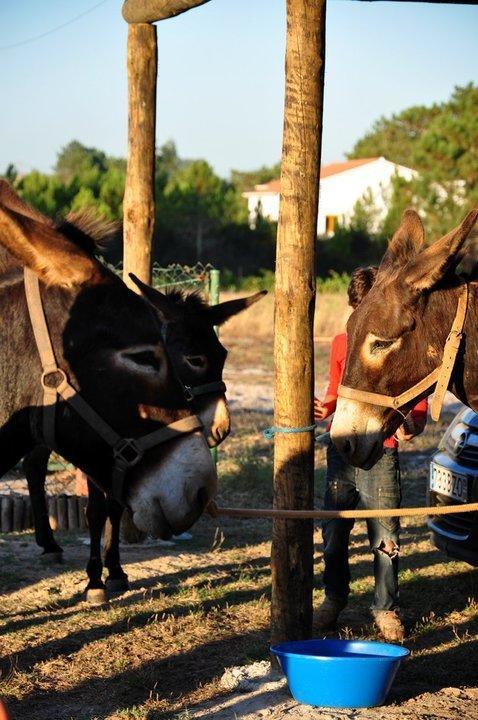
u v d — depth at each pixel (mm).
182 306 7125
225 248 45875
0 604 6359
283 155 4617
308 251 4621
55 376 3129
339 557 5723
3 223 2906
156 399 3182
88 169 45938
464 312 4344
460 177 37188
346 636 5645
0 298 3184
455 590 6629
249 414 14562
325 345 23406
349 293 5586
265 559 7594
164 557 7617
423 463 11320
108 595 6555
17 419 3205
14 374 3162
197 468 3199
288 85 4559
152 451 3189
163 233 44812
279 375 4688
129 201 7750
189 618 5984
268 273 43156
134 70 7602
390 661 4387
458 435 6535
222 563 7457
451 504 6410
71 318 3141
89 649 5445
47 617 6074
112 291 3172
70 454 3236
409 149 72375
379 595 5688
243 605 6281
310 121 4547
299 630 4773
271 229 46688
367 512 4520
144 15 7277
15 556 7625
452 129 38312
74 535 8484
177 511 3164
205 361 7047
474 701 4598
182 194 46938
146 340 3172
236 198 49438
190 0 6637
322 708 4391
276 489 4754
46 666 5180
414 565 7328
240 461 10555
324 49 4566
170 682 4957
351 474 5684
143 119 7652
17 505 8602
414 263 4270
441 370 4328
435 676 4980
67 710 4582
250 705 4477
